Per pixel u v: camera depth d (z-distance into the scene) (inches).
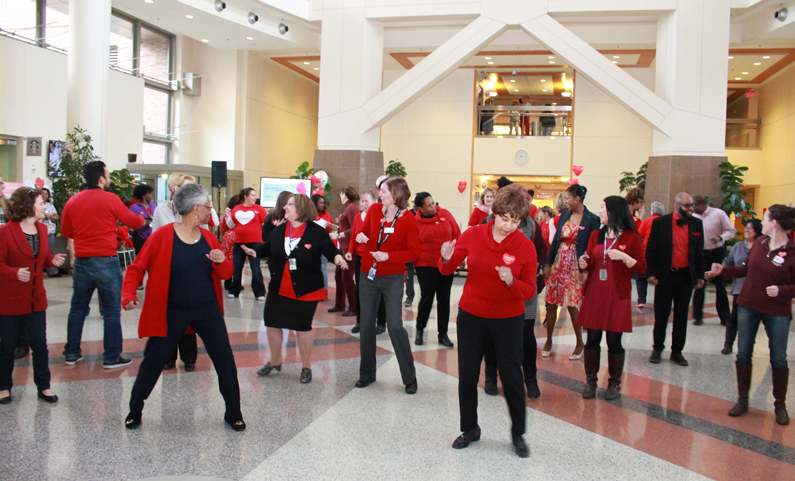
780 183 662.5
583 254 177.9
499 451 122.0
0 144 445.7
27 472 105.9
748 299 148.6
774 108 682.8
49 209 339.0
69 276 370.9
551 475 111.1
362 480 106.3
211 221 209.6
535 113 725.9
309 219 162.6
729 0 461.7
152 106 636.1
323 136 517.0
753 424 143.2
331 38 515.5
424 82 500.4
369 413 142.6
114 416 135.9
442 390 163.3
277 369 177.0
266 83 691.4
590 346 159.9
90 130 401.7
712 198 464.8
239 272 313.3
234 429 129.0
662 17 485.1
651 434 134.6
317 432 129.2
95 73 401.4
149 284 125.3
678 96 467.2
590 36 559.2
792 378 185.6
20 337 185.2
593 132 711.1
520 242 117.6
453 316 283.3
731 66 637.3
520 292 113.3
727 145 742.5
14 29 459.2
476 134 735.7
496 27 489.1
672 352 201.9
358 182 510.0
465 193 736.3
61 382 160.7
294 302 163.2
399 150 749.3
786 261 142.9
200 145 660.7
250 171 665.6
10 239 139.0
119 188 442.3
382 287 161.2
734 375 188.2
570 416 145.4
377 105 506.9
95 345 203.0
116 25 573.9
